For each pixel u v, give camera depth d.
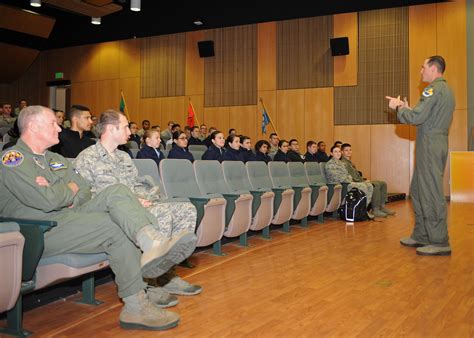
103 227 2.04
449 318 2.19
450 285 2.80
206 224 3.26
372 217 5.99
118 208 2.00
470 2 9.34
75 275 2.02
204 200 3.20
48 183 2.06
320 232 4.94
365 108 10.06
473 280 2.92
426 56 9.62
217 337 1.94
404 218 6.22
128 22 10.84
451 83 9.44
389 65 9.88
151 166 3.33
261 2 9.46
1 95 14.06
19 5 9.99
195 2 9.38
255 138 10.95
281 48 10.77
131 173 2.65
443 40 9.52
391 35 9.88
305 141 10.52
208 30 11.48
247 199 3.84
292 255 3.70
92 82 12.90
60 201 2.03
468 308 2.35
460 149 9.32
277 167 5.30
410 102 9.70
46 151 2.28
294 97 10.65
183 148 5.49
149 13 10.11
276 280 2.91
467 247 4.09
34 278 1.97
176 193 3.46
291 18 10.62
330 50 10.35
